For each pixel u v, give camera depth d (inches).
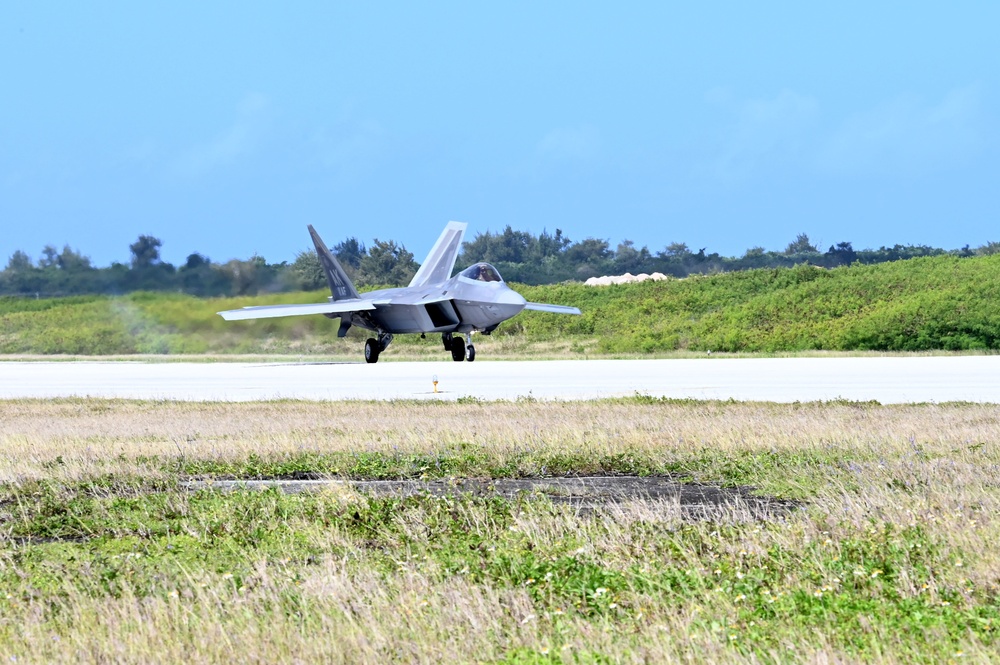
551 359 6771.7
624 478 1824.6
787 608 962.1
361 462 1996.8
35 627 946.1
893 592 1020.5
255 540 1323.8
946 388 3722.9
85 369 6333.7
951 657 824.9
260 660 846.5
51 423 2974.9
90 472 1919.3
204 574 1112.8
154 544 1330.0
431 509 1456.7
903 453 1920.5
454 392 3841.0
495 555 1167.0
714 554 1167.0
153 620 952.3
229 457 2105.1
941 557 1116.5
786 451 2011.6
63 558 1259.8
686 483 1752.0
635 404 3157.0
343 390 4062.5
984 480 1603.1
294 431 2527.1
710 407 3019.2
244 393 4025.6
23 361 7790.4
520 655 856.9
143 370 6127.0
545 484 1765.5
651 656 836.6
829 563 1098.1
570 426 2466.8
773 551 1146.7
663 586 1035.9
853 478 1643.7
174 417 3073.3
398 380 4621.1
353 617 947.3
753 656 816.3
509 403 3270.2
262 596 1016.2
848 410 2842.0
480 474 1882.4
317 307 6348.4
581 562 1141.7
